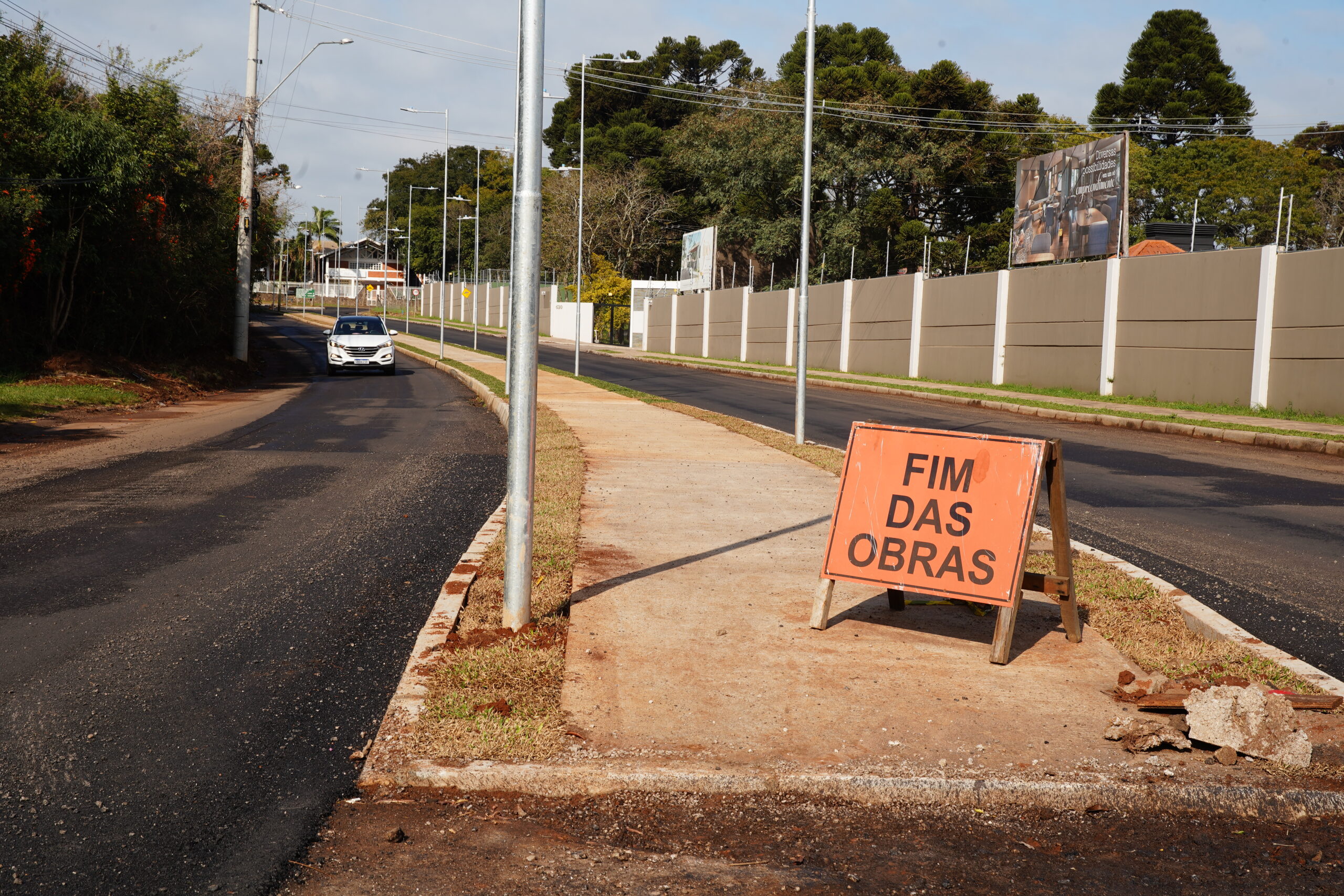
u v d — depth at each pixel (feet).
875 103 195.62
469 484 37.60
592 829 12.07
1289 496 37.09
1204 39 225.76
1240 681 16.07
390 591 22.17
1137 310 84.23
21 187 70.18
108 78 85.61
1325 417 66.28
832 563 18.97
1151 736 13.94
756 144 200.34
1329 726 14.67
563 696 15.29
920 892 10.84
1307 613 21.47
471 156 393.91
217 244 105.19
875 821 12.37
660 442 47.57
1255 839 12.12
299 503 32.96
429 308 341.82
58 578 22.85
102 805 12.41
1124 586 22.17
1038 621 19.92
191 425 59.21
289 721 15.12
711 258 196.54
